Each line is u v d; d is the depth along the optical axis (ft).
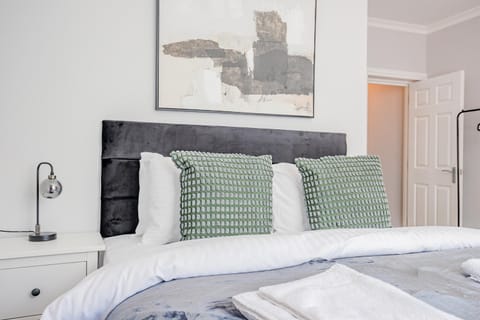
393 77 13.20
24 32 6.15
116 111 6.68
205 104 7.20
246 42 7.51
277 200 6.56
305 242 4.57
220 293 3.29
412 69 13.44
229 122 7.48
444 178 12.38
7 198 6.06
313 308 2.61
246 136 7.41
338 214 6.27
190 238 5.45
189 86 7.09
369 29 12.80
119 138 6.56
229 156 6.19
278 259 4.16
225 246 4.15
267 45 7.70
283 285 3.08
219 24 7.30
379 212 6.53
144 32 6.85
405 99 14.12
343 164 6.76
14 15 6.09
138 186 6.63
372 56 12.84
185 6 7.05
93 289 3.61
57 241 5.61
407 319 2.44
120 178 6.54
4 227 6.05
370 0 11.21
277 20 7.79
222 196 5.62
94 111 6.55
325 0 8.31
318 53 8.24
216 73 7.28
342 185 6.44
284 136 7.73
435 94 12.79
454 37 12.59
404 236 5.07
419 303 2.64
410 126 13.78
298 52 7.98
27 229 6.17
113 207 6.48
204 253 3.98
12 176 6.09
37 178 6.00
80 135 6.46
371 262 4.41
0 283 4.88
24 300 4.99
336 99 8.41
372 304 2.68
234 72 7.42
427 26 13.33
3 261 4.89
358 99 8.61
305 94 8.06
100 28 6.59
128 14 6.75
